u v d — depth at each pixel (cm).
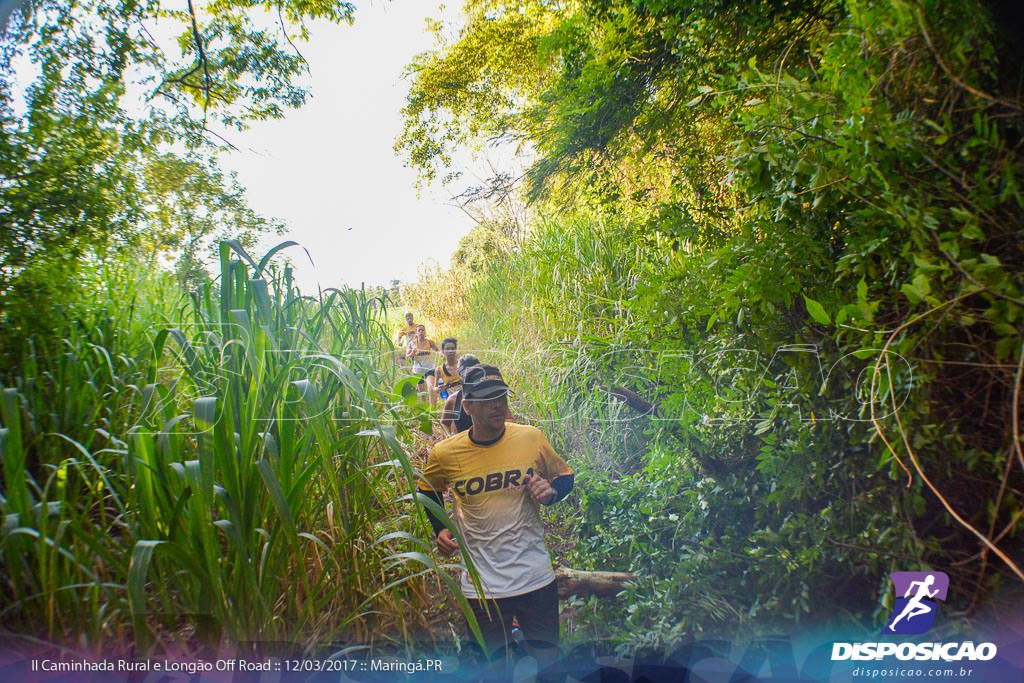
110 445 338
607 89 661
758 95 297
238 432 272
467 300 1083
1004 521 230
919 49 247
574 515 511
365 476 337
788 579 276
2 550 261
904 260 242
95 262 529
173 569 267
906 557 242
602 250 718
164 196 779
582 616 367
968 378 231
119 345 442
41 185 500
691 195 379
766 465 280
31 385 340
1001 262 227
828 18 448
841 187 247
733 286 274
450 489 336
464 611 271
